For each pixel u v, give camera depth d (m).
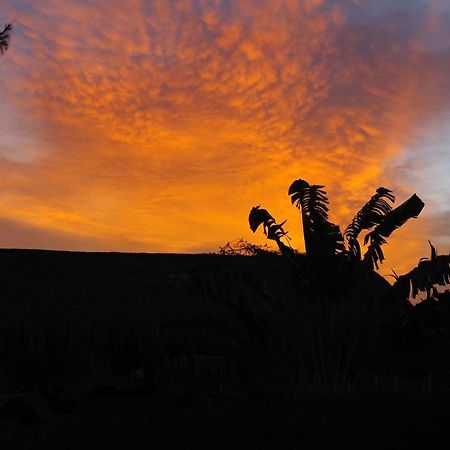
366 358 13.00
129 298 13.51
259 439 7.97
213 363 12.26
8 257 15.48
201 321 12.20
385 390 12.72
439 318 12.66
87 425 9.34
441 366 12.95
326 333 12.80
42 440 8.74
